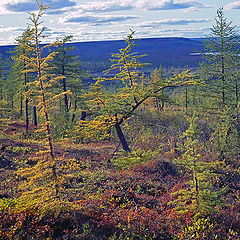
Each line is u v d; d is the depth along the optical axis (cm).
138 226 870
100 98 2123
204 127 2423
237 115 1830
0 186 1195
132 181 1380
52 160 905
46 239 765
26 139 2328
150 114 3453
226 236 843
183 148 997
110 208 998
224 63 2931
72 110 3584
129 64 1936
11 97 5025
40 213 841
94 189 1242
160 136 2641
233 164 1692
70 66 3644
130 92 2019
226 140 1767
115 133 2992
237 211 1048
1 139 2070
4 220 816
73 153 1966
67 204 856
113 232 837
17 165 1561
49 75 920
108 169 1659
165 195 1210
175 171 1616
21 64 3192
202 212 950
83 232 816
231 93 2992
